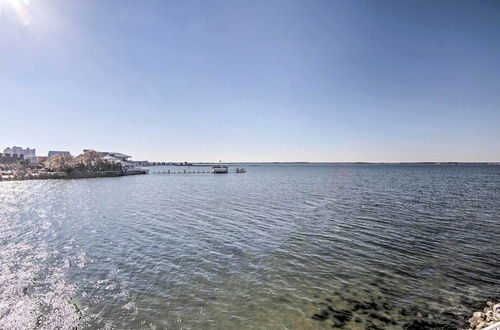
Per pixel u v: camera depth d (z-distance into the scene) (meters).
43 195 36.78
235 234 16.77
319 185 50.00
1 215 23.09
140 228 18.33
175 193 38.81
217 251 13.72
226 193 38.62
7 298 9.12
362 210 24.31
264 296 9.34
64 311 8.33
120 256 13.05
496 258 12.70
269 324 7.77
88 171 77.25
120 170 88.81
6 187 48.31
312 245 14.60
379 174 91.75
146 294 9.42
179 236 16.34
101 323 7.73
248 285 10.12
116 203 29.36
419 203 27.98
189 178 78.25
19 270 11.41
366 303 8.91
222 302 8.94
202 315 8.18
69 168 73.88
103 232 17.33
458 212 23.16
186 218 21.44
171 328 7.54
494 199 30.38
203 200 31.41
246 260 12.53
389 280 10.52
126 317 8.05
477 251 13.62
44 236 16.48
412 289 9.82
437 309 8.52
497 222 19.53
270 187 47.34
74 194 37.84
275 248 14.14
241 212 23.80
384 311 8.42
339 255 13.16
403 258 12.72
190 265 11.95
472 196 32.88
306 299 9.15
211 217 21.77
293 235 16.48
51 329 7.45
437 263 12.16
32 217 22.19
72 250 13.90
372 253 13.39
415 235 16.38
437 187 44.06
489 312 7.92
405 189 41.34
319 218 21.12
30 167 88.38
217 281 10.43
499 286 10.00
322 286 10.05
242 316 8.14
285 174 99.25
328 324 7.77
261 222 19.92
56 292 9.54
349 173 102.44
